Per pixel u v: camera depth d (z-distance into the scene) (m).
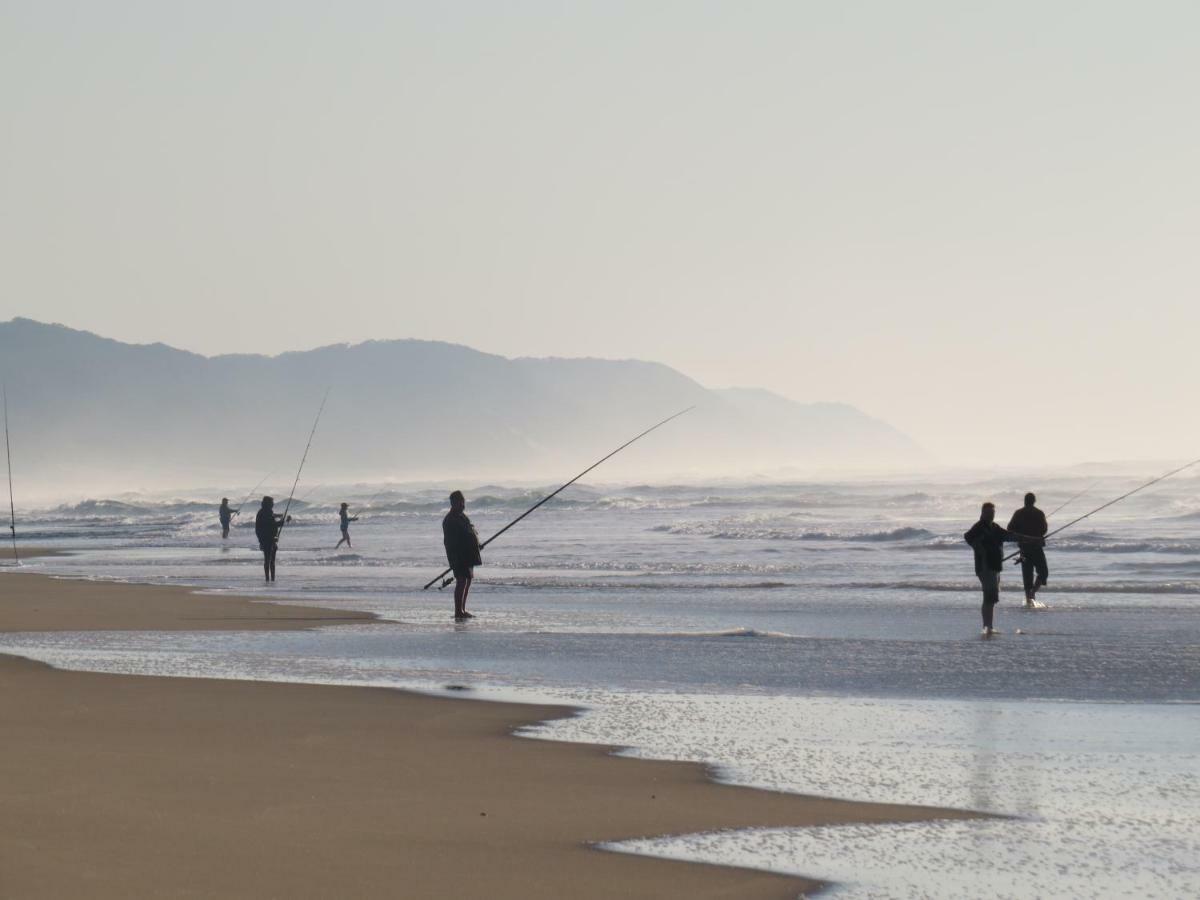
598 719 37.75
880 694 43.34
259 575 109.06
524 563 119.00
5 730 34.84
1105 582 92.88
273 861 22.22
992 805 27.16
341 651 55.59
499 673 48.34
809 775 30.05
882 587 91.06
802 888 21.30
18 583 98.56
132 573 114.19
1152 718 38.47
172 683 44.53
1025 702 41.81
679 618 70.94
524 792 28.00
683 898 20.67
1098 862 22.94
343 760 31.23
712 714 38.88
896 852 23.47
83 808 25.69
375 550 149.38
